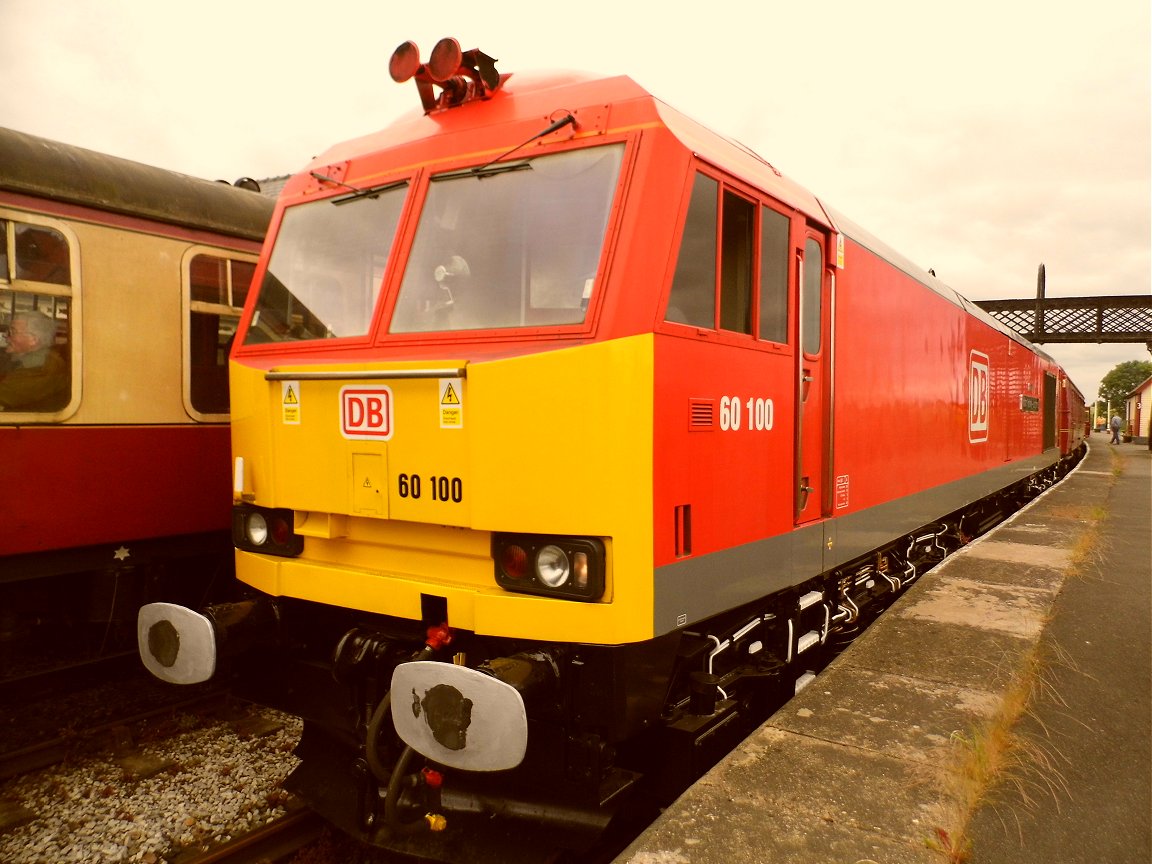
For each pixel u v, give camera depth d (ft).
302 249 13.66
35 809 13.12
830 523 16.11
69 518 17.47
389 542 11.36
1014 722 13.11
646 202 10.21
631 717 10.09
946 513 25.85
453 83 12.48
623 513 9.54
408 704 9.61
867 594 21.09
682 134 11.04
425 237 11.99
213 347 20.44
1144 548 29.66
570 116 11.05
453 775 11.04
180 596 20.72
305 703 12.93
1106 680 15.12
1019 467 42.04
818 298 15.78
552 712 10.26
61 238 17.29
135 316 18.69
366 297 12.64
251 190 24.45
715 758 13.06
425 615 10.76
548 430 9.65
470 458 10.09
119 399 18.38
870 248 18.70
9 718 17.11
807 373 15.15
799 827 9.42
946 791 10.27
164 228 19.27
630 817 12.28
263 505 12.65
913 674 14.69
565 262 10.50
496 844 10.53
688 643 12.38
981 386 31.58
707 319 11.50
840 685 14.10
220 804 13.25
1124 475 67.41
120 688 18.79
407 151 12.72
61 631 20.16
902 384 20.97
